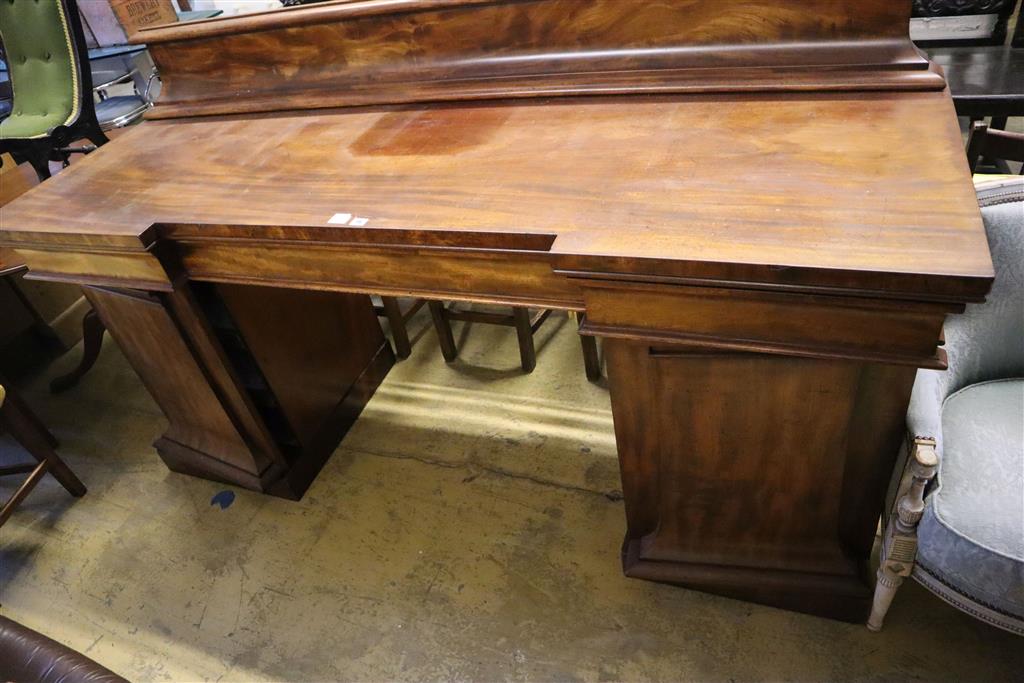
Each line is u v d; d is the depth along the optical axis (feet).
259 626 5.17
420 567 5.38
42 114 9.03
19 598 5.72
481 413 6.70
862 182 3.06
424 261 3.67
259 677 4.85
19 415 5.94
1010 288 3.77
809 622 4.55
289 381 5.87
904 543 3.61
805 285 2.73
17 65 9.15
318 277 4.09
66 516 6.41
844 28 3.72
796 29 3.81
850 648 4.38
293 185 4.16
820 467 3.76
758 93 3.89
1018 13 6.03
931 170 3.05
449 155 4.05
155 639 5.22
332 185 4.04
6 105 11.50
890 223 2.80
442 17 4.50
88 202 4.60
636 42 4.16
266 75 5.23
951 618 4.42
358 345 6.88
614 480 5.80
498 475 6.03
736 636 4.56
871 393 3.35
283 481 6.00
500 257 3.41
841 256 2.68
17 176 7.91
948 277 2.50
